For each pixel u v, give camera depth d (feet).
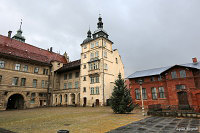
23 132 30.63
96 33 132.26
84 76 127.34
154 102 88.53
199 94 66.74
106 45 128.57
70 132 29.76
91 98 115.85
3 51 114.01
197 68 72.18
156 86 89.61
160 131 28.86
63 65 162.91
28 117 56.24
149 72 100.27
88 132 29.55
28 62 130.21
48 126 36.68
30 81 128.98
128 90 65.51
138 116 51.57
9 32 138.10
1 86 107.65
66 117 52.85
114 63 134.72
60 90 139.33
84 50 136.67
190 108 62.08
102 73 114.11
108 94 115.34
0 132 30.60
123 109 60.39
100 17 138.51
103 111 73.41
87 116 54.29
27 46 147.23
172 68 81.61
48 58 156.25
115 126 34.78
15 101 127.65
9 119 51.47
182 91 75.31
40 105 134.41
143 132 28.35
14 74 118.21
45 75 144.46
